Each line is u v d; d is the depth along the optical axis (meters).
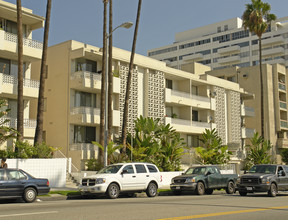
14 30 28.22
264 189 19.98
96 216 10.21
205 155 34.75
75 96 31.48
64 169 23.61
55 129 31.59
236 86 49.59
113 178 17.95
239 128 48.19
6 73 27.47
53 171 23.05
